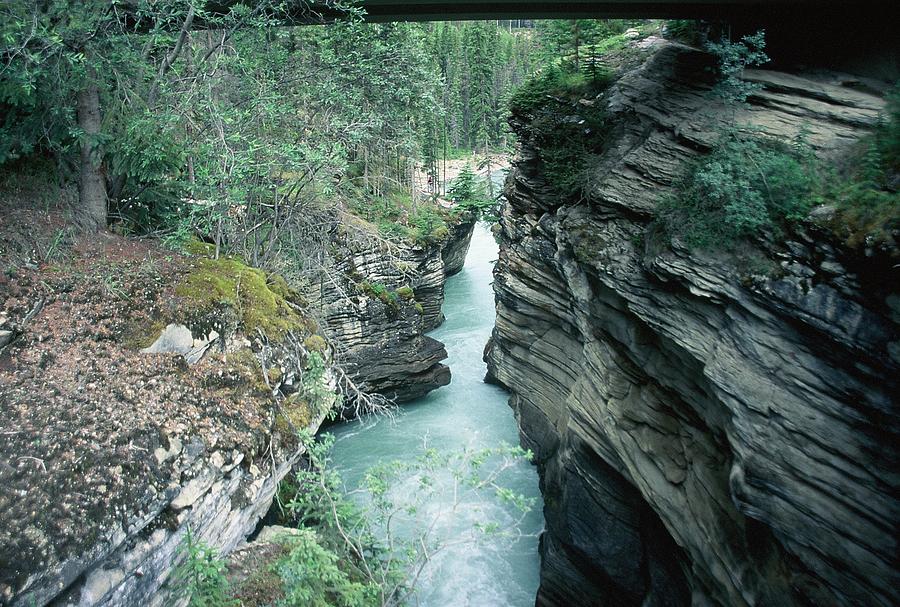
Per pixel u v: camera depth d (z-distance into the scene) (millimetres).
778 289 9000
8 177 10289
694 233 10516
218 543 8219
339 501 9344
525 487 19188
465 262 46844
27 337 8148
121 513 6566
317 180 13523
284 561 8328
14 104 9609
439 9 14375
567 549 14930
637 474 12062
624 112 15508
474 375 27594
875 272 8117
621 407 12680
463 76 63031
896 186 8953
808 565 8227
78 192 10992
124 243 10828
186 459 7590
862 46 13953
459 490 18812
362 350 23156
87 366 8102
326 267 17484
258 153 12805
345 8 13023
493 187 46094
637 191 12820
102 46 10453
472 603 15383
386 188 34562
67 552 5988
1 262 8930
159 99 11875
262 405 9219
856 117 11555
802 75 14594
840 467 7984
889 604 7496
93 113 10367
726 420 9570
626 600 13812
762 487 8648
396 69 16078
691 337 10547
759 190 10000
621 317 12828
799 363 8695
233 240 12820
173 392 8305
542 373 18328
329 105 14828
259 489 8820
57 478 6516
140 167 10805
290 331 10578
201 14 11375
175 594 7160
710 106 13695
